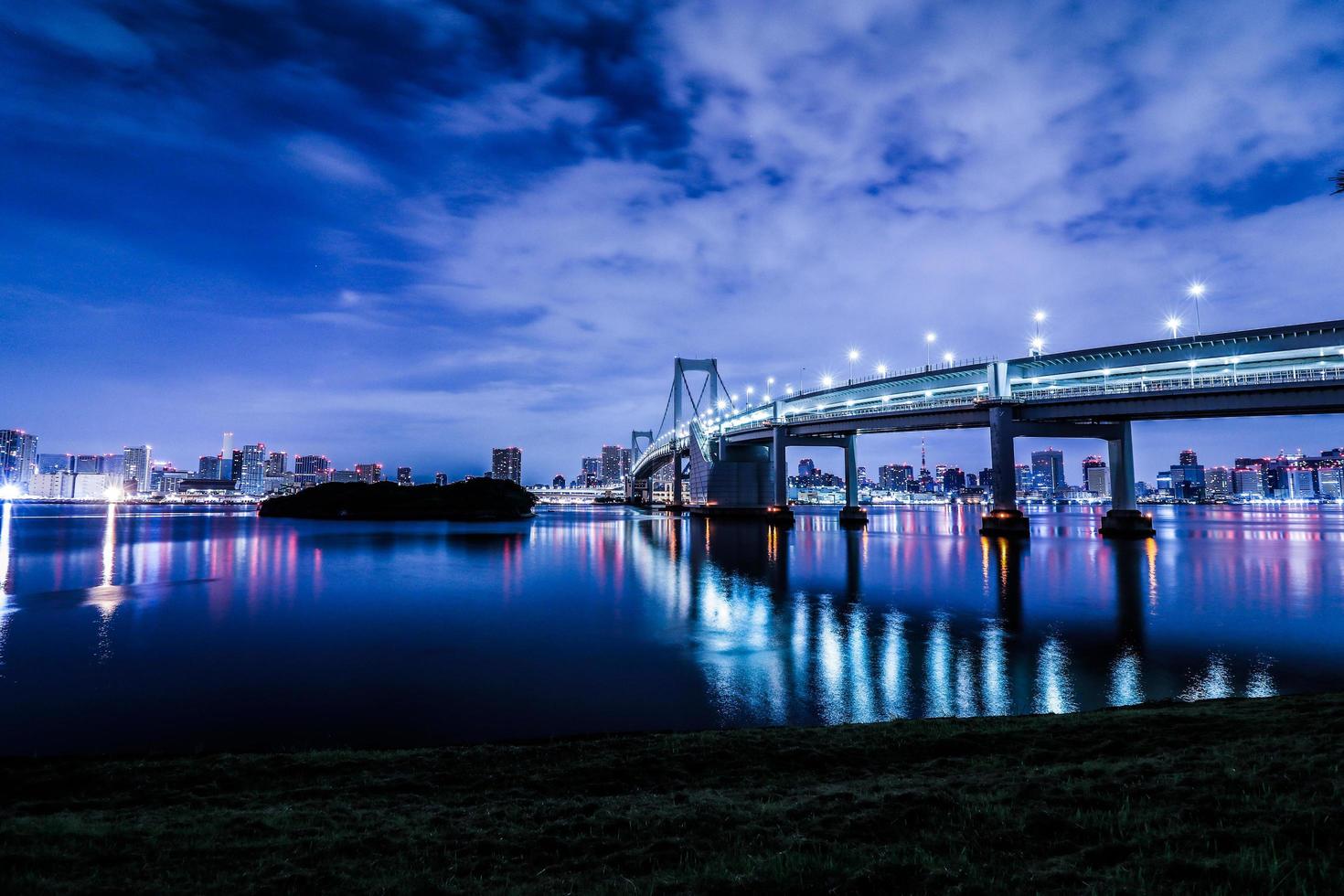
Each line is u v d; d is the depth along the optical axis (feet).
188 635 112.68
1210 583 171.12
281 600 153.28
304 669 89.35
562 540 350.23
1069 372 294.87
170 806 38.73
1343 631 111.75
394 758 47.80
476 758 47.26
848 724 56.59
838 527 468.34
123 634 114.21
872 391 399.85
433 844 30.40
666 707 71.72
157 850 29.99
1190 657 92.99
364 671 88.17
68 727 66.08
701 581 182.60
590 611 136.15
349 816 35.04
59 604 146.10
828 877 23.79
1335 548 283.38
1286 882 20.86
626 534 402.72
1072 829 27.32
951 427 369.50
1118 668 86.94
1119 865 23.22
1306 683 80.12
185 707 72.95
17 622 125.70
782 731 53.11
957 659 92.43
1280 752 36.40
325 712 70.64
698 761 44.83
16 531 423.64
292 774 44.55
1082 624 118.73
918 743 47.39
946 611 132.98
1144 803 29.68
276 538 369.50
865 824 29.50
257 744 60.85
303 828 32.83
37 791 42.39
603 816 33.14
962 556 248.93
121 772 45.39
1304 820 25.43
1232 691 76.89
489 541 344.08
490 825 33.14
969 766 41.63
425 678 84.38
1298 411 236.02
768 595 156.15
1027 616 126.41
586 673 86.38
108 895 25.31
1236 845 24.14
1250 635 108.37
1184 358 255.91
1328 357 222.07
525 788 40.70
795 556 254.68
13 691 79.41
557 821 32.78
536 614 132.16
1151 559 236.02
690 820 31.53
